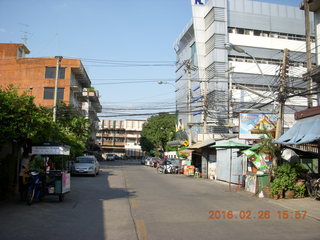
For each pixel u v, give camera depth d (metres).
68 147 13.20
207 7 44.56
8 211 9.33
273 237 6.76
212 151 24.67
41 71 44.25
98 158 69.12
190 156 31.75
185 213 9.46
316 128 12.00
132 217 8.80
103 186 17.20
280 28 45.12
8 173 12.24
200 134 29.42
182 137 49.91
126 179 22.12
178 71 54.31
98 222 8.12
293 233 7.16
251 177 15.31
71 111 33.75
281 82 15.05
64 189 11.55
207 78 41.78
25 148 12.00
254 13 44.47
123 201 11.80
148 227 7.59
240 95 40.47
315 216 9.20
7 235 6.64
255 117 19.38
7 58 44.94
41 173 11.22
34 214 8.99
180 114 51.91
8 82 44.16
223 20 42.41
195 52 46.31
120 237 6.64
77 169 23.94
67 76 44.28
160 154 66.69
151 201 11.87
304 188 13.18
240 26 43.69
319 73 15.85
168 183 19.61
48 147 12.16
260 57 43.50
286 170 13.20
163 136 63.34
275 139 14.55
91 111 58.56
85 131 34.19
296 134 12.88
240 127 19.20
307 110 13.39
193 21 45.12
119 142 100.44
